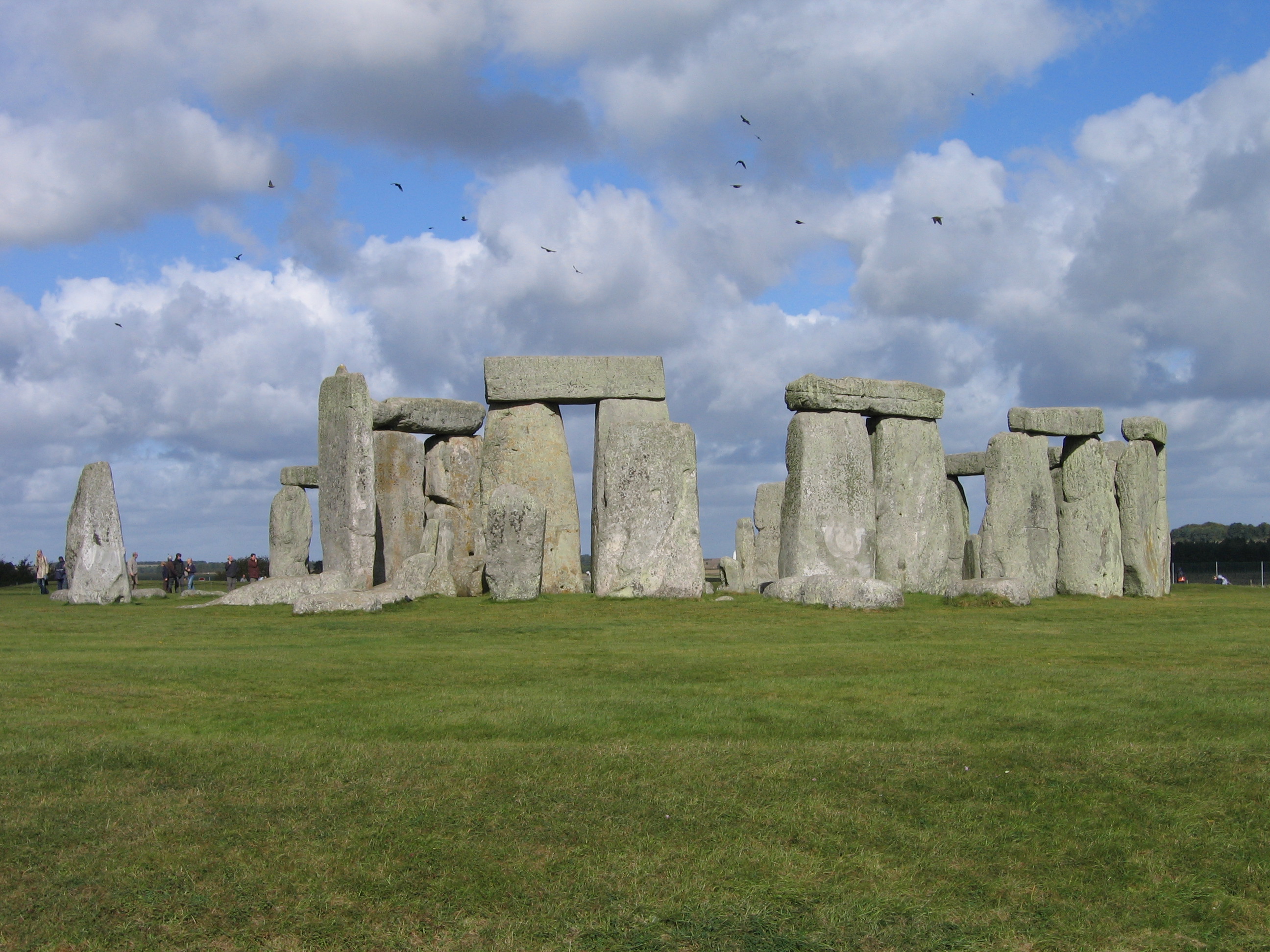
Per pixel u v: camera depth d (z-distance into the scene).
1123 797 8.89
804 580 23.42
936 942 6.87
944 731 10.76
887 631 18.69
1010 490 28.48
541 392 28.06
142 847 7.82
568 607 22.31
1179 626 19.59
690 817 8.43
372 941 6.77
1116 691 12.63
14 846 7.79
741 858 7.81
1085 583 28.59
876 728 10.87
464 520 30.05
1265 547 45.53
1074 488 29.12
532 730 10.73
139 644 16.88
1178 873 7.72
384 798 8.72
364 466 25.89
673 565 24.61
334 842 7.93
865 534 27.12
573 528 28.38
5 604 25.86
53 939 6.70
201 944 6.71
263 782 9.07
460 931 6.88
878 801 8.79
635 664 14.80
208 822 8.25
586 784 9.06
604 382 28.09
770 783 9.12
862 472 27.33
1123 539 29.28
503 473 28.27
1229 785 9.09
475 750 9.99
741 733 10.68
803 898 7.32
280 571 36.84
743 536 31.78
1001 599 23.08
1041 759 9.73
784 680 13.48
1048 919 7.13
